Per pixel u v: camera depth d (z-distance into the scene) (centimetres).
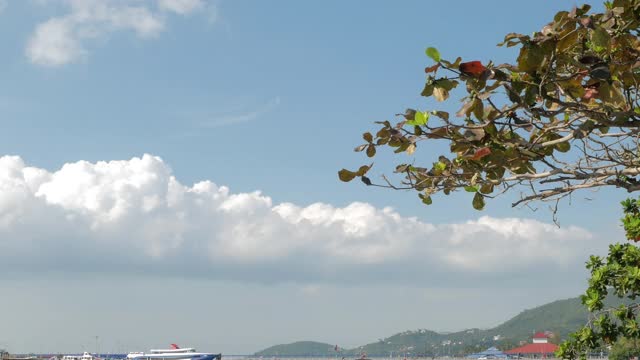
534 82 563
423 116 627
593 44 550
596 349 1372
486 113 605
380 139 654
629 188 655
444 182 707
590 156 664
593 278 1383
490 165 651
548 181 673
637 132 611
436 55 559
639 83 573
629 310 1352
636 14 548
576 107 577
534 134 657
